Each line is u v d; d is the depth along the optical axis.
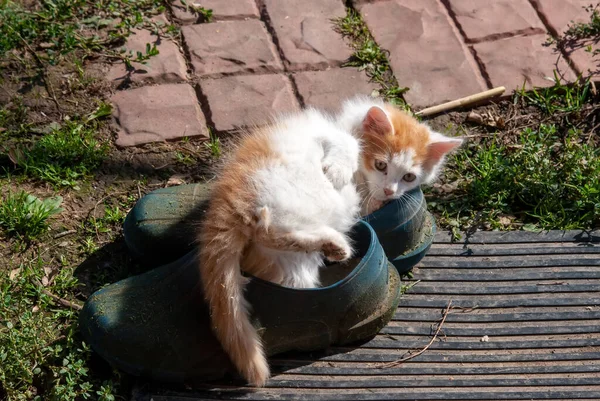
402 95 2.18
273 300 1.84
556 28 2.27
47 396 1.85
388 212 1.93
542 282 1.99
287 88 2.18
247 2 2.29
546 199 2.06
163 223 1.95
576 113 2.17
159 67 2.20
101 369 1.89
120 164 2.09
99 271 1.98
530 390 1.88
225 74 2.20
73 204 2.05
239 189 1.86
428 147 2.02
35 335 1.88
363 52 2.22
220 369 1.87
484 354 1.92
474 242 2.03
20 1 2.27
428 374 1.90
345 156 1.93
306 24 2.26
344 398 1.87
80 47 2.22
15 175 2.07
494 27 2.27
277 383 1.88
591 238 2.03
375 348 1.92
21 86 2.17
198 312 1.86
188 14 2.27
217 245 1.83
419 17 2.28
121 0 2.27
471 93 2.19
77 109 2.15
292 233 1.85
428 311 1.96
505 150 2.12
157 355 1.85
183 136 2.12
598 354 1.92
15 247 2.00
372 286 1.87
